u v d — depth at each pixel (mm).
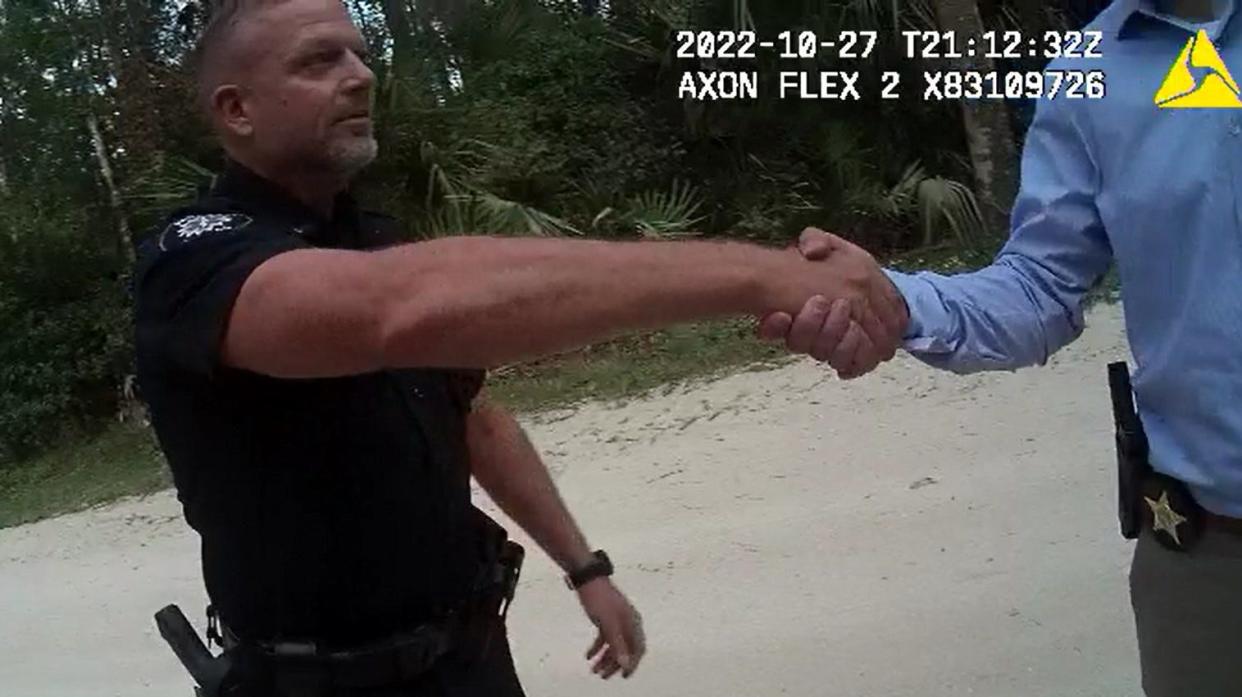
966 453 4672
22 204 9547
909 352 1696
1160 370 1633
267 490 1537
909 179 8844
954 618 3455
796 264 1413
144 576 5477
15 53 9539
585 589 2193
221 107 1583
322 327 1235
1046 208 1759
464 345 1223
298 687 1619
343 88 1569
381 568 1611
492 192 8734
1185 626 1723
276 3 1555
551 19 9977
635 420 6141
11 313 9367
